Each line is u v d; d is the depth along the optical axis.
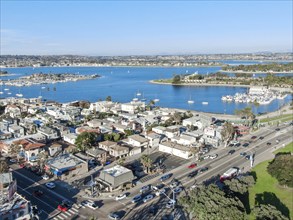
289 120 167.62
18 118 166.25
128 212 70.38
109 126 144.62
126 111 195.38
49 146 115.31
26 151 105.31
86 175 91.88
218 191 65.25
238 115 178.12
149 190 81.81
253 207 68.44
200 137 124.62
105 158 104.38
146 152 114.06
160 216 68.38
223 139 123.69
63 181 87.62
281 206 74.31
